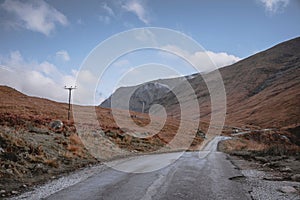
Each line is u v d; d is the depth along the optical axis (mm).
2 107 48312
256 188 12039
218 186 12336
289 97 141250
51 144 20531
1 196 9812
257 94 176500
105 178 13586
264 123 116125
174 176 14586
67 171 15297
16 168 13695
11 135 18094
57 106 66875
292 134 86000
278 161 22203
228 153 32875
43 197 9781
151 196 10250
